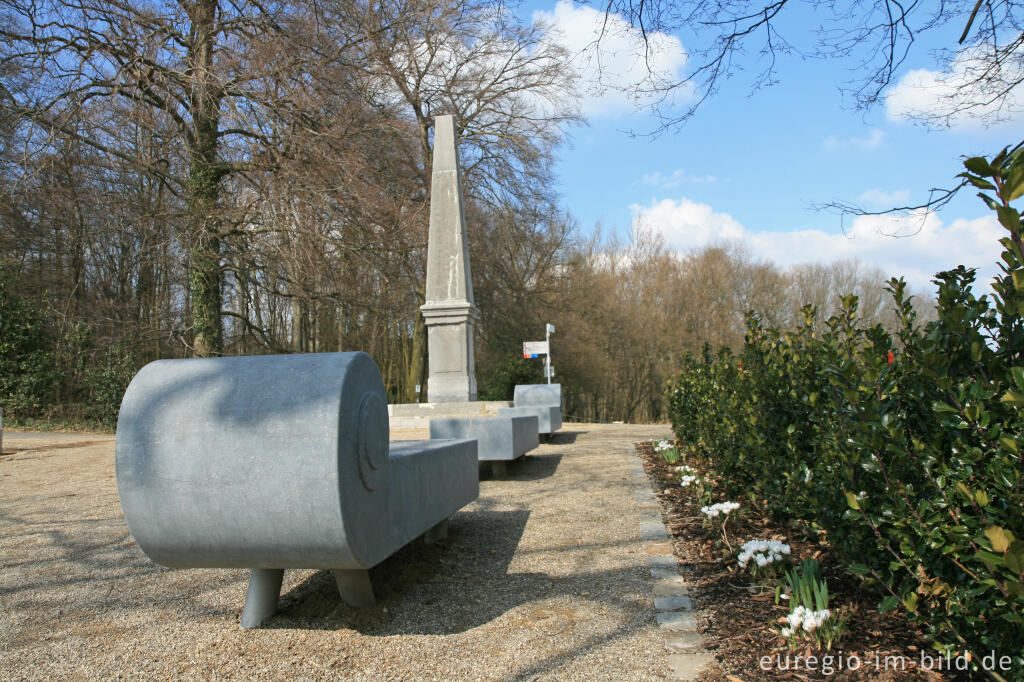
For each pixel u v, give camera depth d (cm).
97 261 2289
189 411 318
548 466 911
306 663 303
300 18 1477
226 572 448
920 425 305
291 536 303
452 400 1534
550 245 3012
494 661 303
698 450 816
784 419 483
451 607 374
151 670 298
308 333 2819
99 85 1402
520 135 2342
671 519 563
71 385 1986
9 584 423
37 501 702
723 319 3531
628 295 3756
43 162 1357
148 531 316
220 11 1533
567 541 508
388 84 2023
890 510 275
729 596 369
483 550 491
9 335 1894
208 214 1444
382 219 1602
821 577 366
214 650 319
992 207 199
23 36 1388
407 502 379
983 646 249
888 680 262
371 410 326
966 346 253
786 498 452
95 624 355
